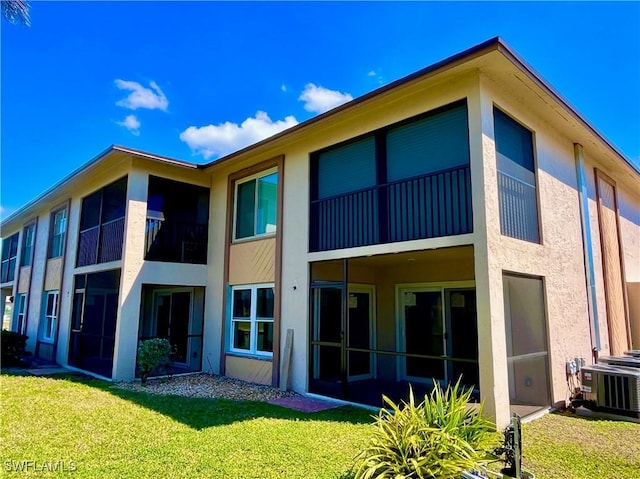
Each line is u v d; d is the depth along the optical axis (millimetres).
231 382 9398
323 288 8828
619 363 7688
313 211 8797
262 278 9617
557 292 7527
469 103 6340
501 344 5867
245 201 10688
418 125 7320
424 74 6461
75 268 12812
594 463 4527
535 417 6414
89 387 8656
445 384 8656
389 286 9797
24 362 12711
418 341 9242
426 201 7066
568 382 7332
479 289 5887
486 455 3639
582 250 8695
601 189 10234
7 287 19734
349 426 5812
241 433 5422
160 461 4438
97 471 4172
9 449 4809
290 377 8555
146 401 7312
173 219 11469
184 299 12297
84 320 11953
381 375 9672
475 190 6098
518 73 6383
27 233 18203
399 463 3543
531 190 7387
